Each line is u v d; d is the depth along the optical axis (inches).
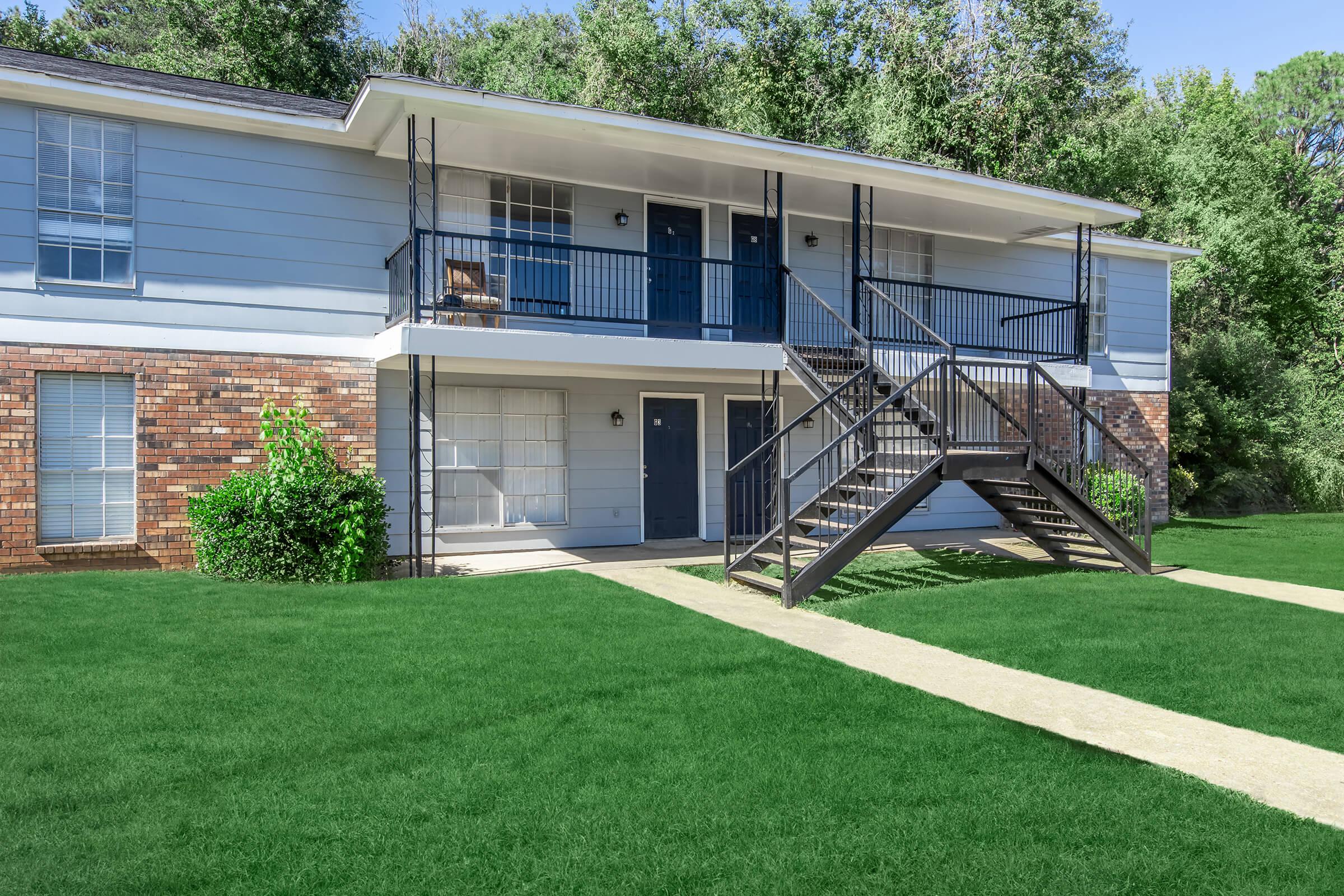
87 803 157.6
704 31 1127.0
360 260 432.1
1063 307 561.0
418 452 381.7
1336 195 1252.5
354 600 320.5
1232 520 737.0
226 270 401.7
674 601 339.3
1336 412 998.4
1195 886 135.7
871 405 420.2
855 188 474.6
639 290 511.2
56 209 370.9
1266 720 213.0
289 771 172.7
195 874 135.0
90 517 378.3
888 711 213.2
